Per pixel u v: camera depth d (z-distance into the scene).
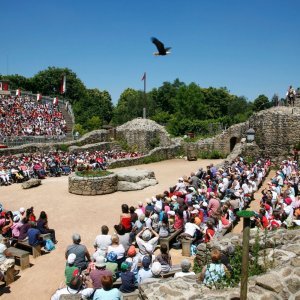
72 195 20.66
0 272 9.77
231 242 8.96
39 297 9.31
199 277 6.77
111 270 8.56
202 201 14.69
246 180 20.61
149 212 12.55
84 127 59.59
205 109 74.19
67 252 9.55
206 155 36.62
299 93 37.91
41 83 86.19
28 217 13.48
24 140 36.78
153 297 6.04
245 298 5.18
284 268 6.16
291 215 12.91
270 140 32.84
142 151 40.12
